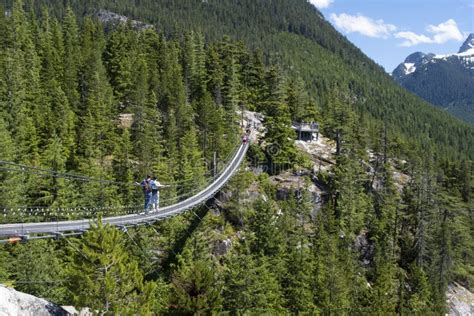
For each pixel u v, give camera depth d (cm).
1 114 6316
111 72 10006
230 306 4103
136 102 8294
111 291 2447
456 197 10081
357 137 10519
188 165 6988
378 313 5131
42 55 9538
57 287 3769
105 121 7719
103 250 2544
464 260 9338
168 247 5362
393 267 7775
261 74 11994
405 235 8881
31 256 3741
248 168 8719
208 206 6906
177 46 13025
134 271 2672
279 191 8281
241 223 6962
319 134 11869
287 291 4975
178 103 8981
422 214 8906
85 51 10262
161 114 9125
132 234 5128
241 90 11050
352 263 6906
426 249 8525
